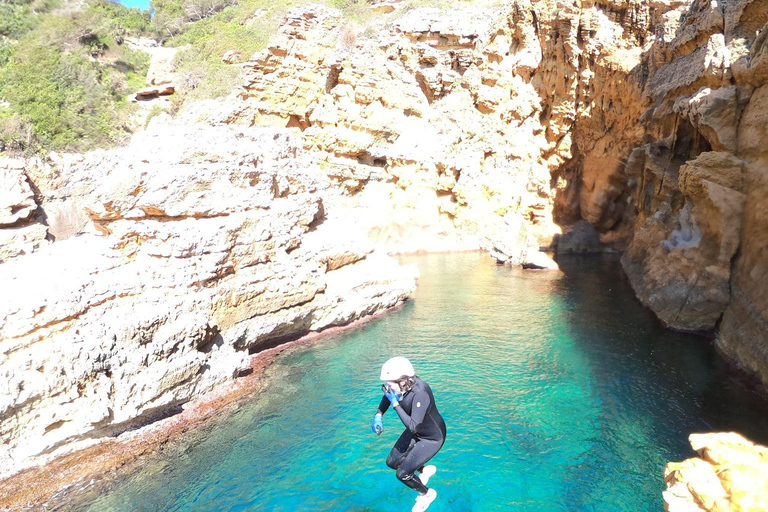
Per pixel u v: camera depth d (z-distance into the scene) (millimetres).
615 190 26859
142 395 8969
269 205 13617
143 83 36750
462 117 32031
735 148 13133
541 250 27953
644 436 8828
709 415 9492
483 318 15766
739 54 13602
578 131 28656
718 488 5664
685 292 14273
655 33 23906
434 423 5477
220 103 31094
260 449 8523
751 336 11414
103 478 7695
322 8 34312
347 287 15289
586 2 26641
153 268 10648
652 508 6930
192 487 7504
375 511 6891
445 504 6992
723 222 13086
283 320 13352
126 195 11000
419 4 36656
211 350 11047
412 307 17125
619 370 11656
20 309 8055
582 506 6980
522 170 30859
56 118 30000
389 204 31078
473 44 32750
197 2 47688
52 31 35281
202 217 11992
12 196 12156
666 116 19172
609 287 19203
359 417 9570
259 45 35219
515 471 7801
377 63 32031
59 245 11195
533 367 11898
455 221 31141
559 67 28625
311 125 33844
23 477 7566
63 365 8039
